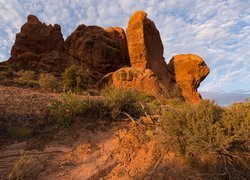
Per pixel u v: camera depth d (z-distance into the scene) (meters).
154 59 34.84
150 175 4.82
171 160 5.24
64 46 37.34
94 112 7.92
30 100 10.04
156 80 27.69
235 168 4.66
